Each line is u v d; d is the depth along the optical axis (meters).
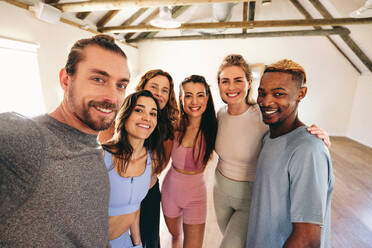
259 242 0.88
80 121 0.55
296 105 0.81
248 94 1.25
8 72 3.13
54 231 0.46
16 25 3.18
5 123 0.45
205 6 6.24
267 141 0.91
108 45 0.54
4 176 0.41
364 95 5.95
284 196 0.78
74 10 3.53
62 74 0.53
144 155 1.04
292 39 6.33
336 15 4.69
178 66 7.18
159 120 1.14
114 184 0.90
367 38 4.70
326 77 6.41
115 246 0.98
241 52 6.68
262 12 6.21
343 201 2.76
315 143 0.71
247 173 1.20
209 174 3.50
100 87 0.53
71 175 0.49
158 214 1.42
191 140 1.38
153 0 3.12
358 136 6.10
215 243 1.92
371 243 2.00
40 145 0.45
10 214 0.40
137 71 7.39
